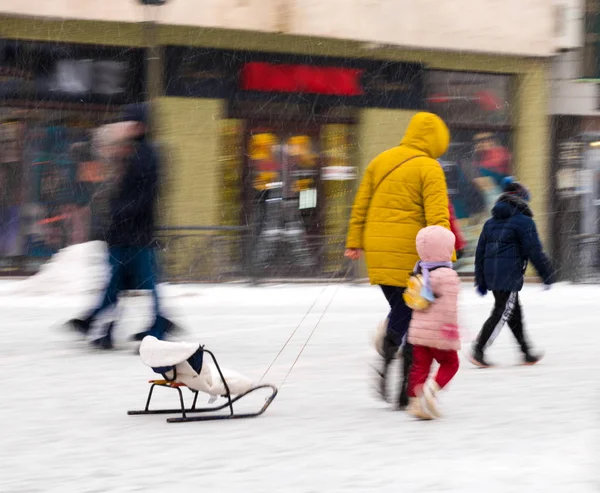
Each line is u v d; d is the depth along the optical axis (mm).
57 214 27859
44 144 27812
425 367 10539
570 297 25250
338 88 30125
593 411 11156
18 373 13289
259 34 29250
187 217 28703
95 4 27688
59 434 9867
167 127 28531
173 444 9430
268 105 29531
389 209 10953
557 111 32531
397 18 30203
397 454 9055
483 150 31812
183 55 28609
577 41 32219
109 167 15133
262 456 8961
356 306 22016
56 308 20469
